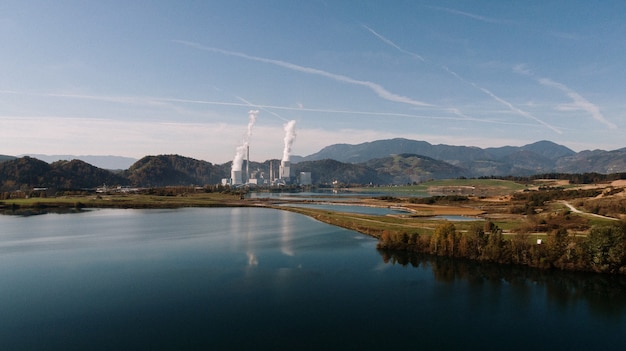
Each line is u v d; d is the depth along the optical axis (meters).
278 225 179.50
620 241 94.38
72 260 109.19
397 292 85.75
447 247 112.81
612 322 71.69
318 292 84.94
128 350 60.25
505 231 135.12
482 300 81.44
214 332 66.31
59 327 67.50
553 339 65.94
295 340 64.19
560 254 99.88
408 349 62.19
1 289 85.31
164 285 88.31
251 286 88.25
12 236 147.50
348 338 65.19
